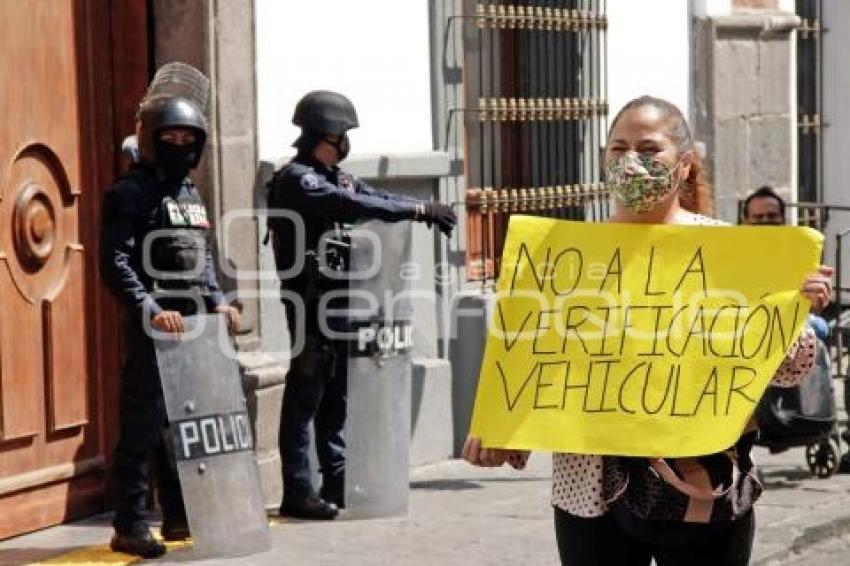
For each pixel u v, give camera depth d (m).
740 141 13.88
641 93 12.81
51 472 8.86
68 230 8.95
